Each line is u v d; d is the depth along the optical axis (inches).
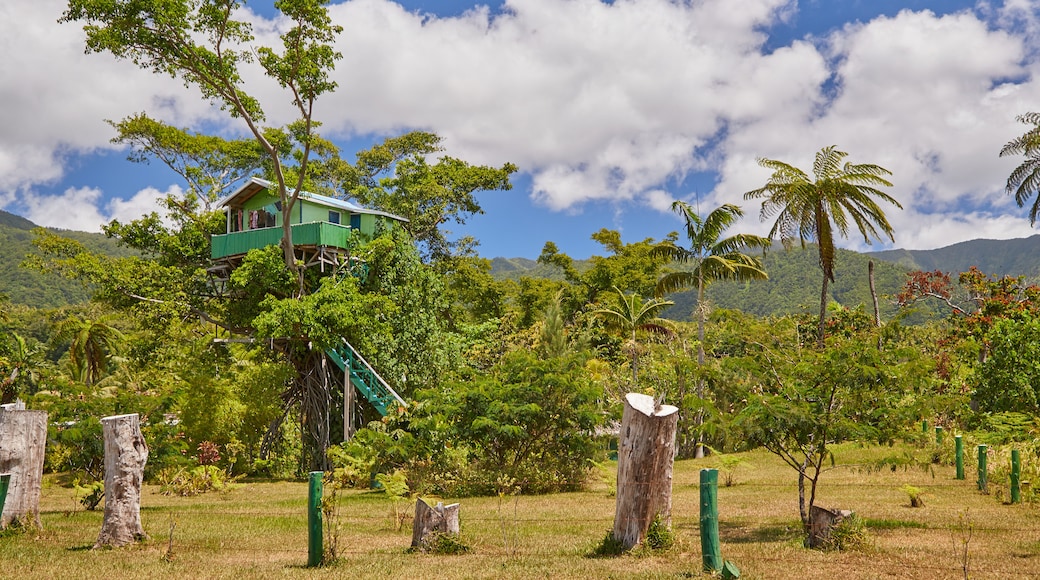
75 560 370.0
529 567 343.6
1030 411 979.9
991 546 407.8
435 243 1788.9
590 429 855.7
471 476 811.4
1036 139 1291.8
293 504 723.4
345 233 1242.6
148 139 1427.2
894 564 351.3
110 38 1039.6
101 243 6791.3
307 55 1098.7
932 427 879.7
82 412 641.0
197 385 1170.6
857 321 1689.2
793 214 1213.7
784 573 328.5
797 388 451.2
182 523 550.0
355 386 1158.3
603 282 2161.7
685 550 383.6
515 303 2166.6
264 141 1160.2
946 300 1726.1
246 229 1334.9
